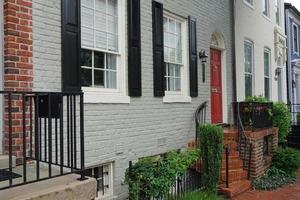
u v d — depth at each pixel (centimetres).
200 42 977
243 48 1269
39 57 537
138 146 727
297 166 1002
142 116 743
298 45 2105
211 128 744
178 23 907
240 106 975
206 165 745
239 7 1241
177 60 898
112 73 694
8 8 496
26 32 518
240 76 1231
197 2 966
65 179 421
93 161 620
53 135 548
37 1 537
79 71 596
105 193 656
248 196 798
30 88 521
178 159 680
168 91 862
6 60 495
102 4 671
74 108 433
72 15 587
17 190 376
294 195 812
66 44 576
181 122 873
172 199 650
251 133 902
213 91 1077
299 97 2095
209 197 688
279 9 1767
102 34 670
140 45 741
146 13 767
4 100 493
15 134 492
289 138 1429
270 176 946
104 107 646
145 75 758
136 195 608
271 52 1589
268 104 1097
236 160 883
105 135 647
